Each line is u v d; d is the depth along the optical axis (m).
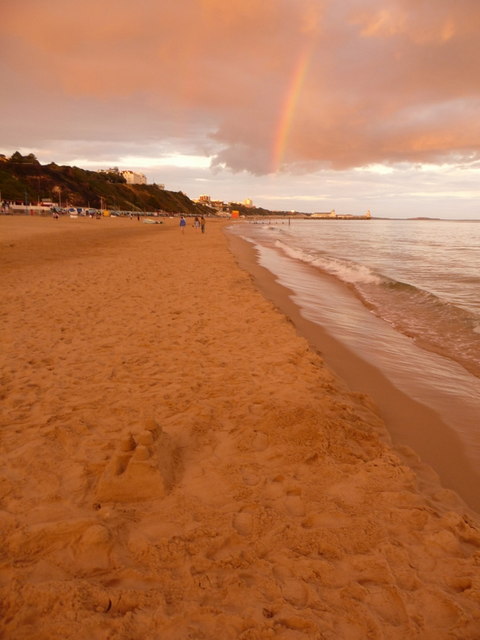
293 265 22.25
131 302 10.15
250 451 3.72
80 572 2.42
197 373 5.58
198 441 3.89
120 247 27.88
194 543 2.63
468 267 22.30
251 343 6.95
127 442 3.26
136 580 2.36
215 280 13.78
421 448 4.31
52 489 3.20
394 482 3.26
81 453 3.68
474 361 7.20
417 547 2.60
